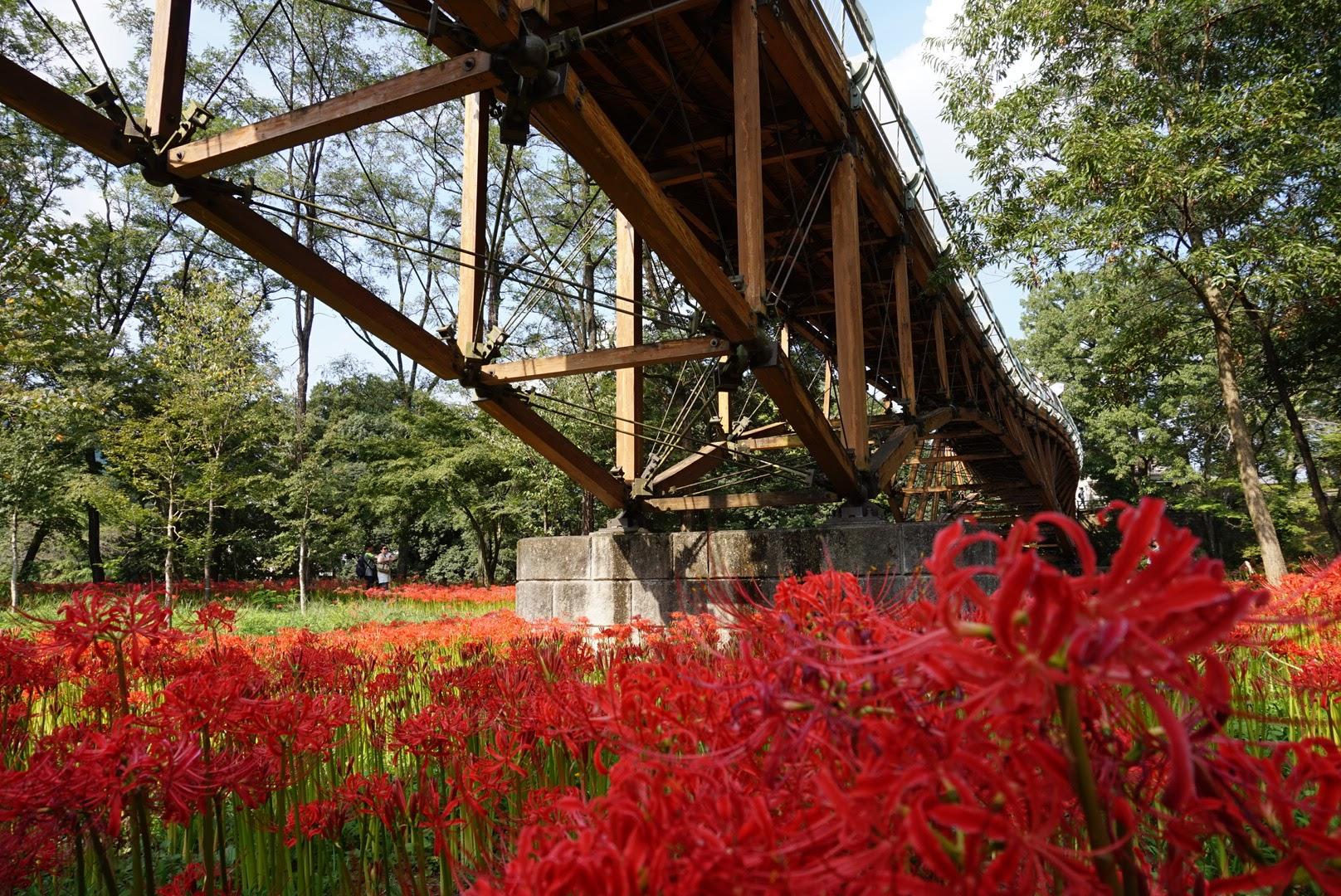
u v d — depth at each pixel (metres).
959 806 0.58
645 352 7.10
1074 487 31.34
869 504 8.59
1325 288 11.09
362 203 29.05
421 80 4.57
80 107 4.57
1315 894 1.36
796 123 8.84
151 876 1.42
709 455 9.75
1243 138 10.70
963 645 0.60
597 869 0.62
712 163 9.36
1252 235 11.25
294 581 21.41
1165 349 14.66
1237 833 0.68
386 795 2.01
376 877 2.32
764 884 0.61
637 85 8.14
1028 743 0.62
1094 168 10.94
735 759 0.76
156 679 2.85
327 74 25.75
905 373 11.05
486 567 21.48
